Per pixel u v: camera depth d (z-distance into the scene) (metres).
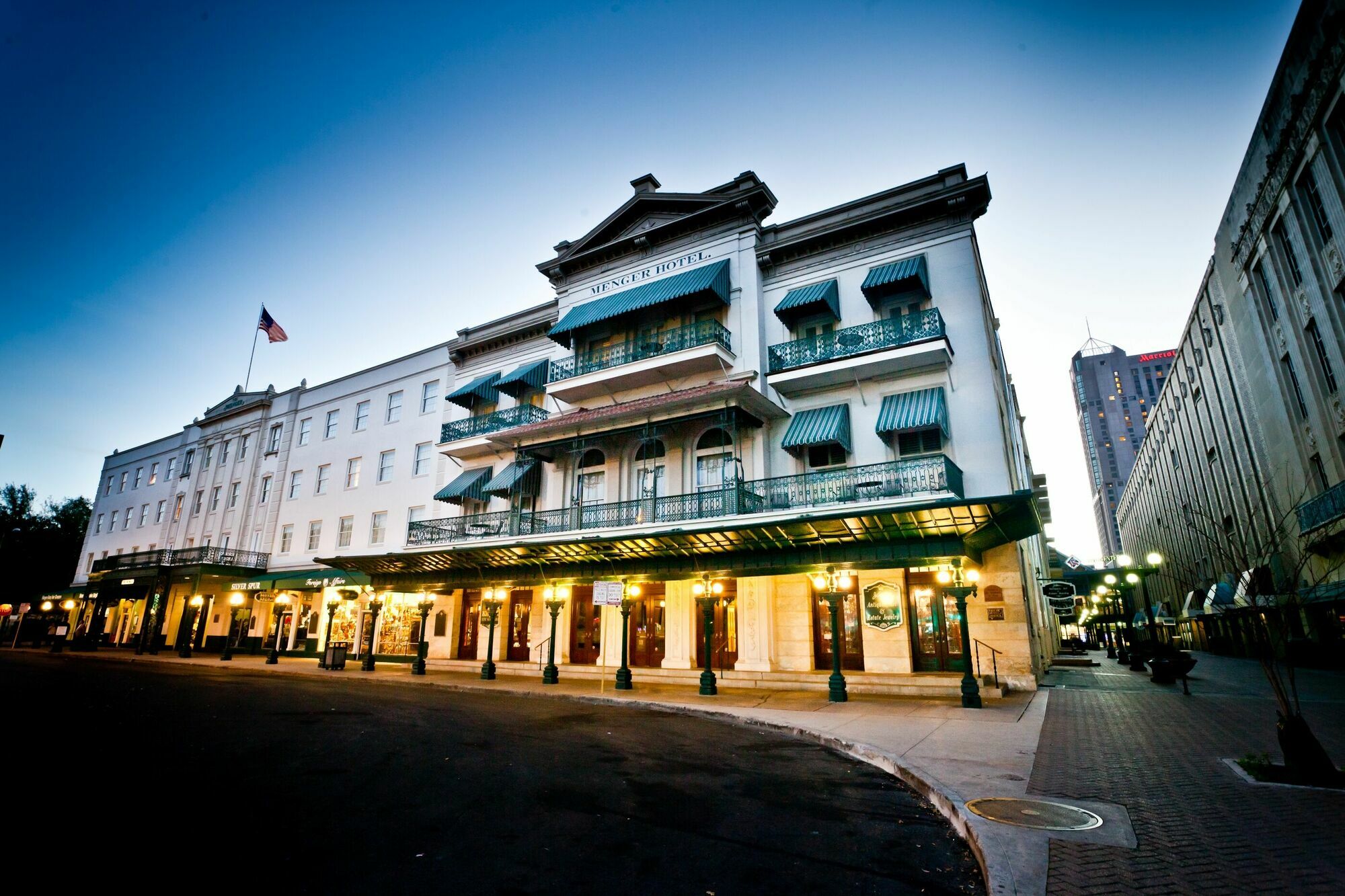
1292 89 20.06
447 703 15.84
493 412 27.88
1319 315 20.44
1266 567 10.56
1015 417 34.53
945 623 18.05
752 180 23.59
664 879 4.98
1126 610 39.06
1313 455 23.22
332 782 7.79
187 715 12.98
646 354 23.09
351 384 35.75
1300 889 4.46
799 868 5.23
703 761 9.37
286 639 33.28
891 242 21.19
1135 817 6.11
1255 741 9.88
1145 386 177.88
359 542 31.97
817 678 17.77
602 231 26.92
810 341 21.03
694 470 22.72
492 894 4.66
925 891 4.81
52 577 54.22
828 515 15.06
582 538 18.72
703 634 21.19
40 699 15.13
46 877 4.75
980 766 8.39
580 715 14.00
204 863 5.13
